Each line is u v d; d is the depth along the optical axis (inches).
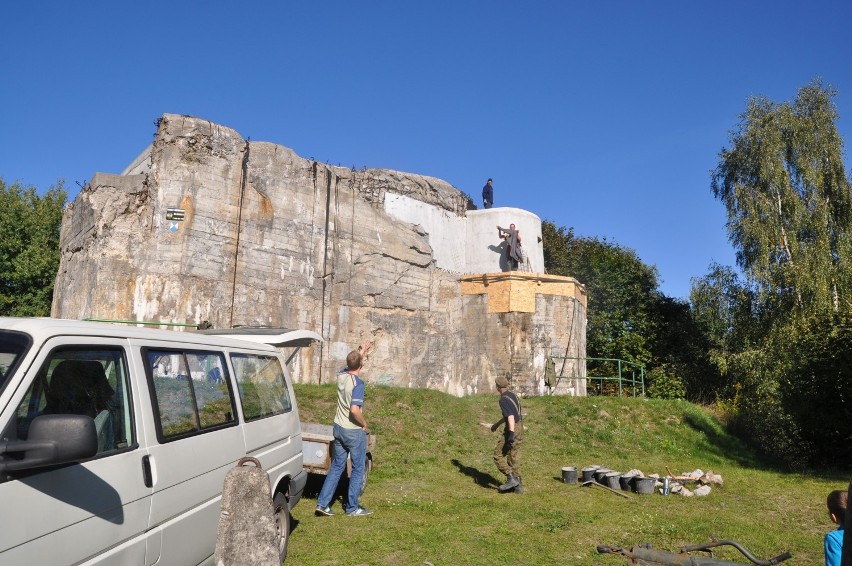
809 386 572.4
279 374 242.5
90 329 142.3
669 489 389.1
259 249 630.5
